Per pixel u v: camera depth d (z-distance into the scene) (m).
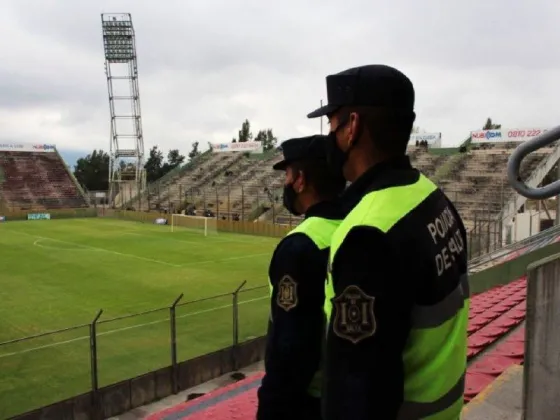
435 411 1.65
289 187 2.79
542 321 3.19
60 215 68.62
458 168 55.12
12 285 26.80
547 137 2.64
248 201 64.25
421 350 1.62
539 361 3.21
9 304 22.83
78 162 140.38
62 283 27.34
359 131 1.83
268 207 60.31
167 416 8.84
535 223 35.97
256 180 70.06
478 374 5.24
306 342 2.19
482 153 57.56
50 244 42.84
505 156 55.47
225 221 54.19
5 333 18.47
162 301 23.44
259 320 18.33
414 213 1.66
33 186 77.88
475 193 48.62
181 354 15.38
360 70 1.82
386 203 1.65
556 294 3.14
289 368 2.18
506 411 3.81
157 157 145.75
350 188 1.88
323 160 2.64
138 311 21.56
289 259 2.27
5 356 14.52
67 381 13.59
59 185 80.06
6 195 74.19
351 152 1.89
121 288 26.23
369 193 1.72
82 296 24.41
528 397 3.25
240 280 28.50
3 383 13.46
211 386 13.68
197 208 67.38
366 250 1.54
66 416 11.36
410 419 1.63
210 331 17.44
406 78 1.83
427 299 1.61
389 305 1.50
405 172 1.83
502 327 7.34
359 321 1.52
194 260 35.28
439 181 52.72
